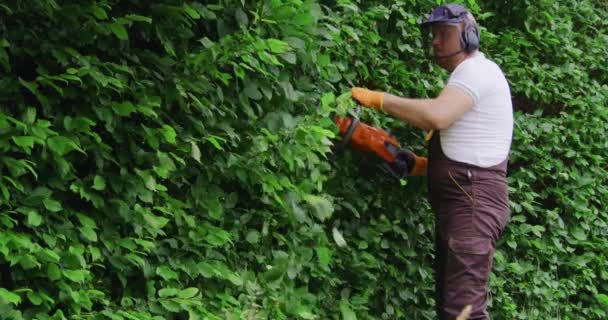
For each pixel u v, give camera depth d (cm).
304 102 362
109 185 304
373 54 397
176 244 321
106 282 313
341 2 368
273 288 346
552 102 498
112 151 307
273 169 352
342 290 396
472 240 361
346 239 399
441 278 382
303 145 345
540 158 477
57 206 282
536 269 475
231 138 328
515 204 461
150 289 312
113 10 306
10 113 283
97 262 305
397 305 420
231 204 343
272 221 355
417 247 427
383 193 410
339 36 364
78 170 305
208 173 329
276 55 334
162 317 309
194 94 322
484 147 364
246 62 329
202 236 326
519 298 473
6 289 286
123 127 303
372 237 402
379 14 392
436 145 374
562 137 482
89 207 304
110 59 304
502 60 461
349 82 387
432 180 374
